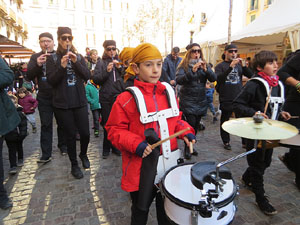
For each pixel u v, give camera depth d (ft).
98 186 9.69
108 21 151.12
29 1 130.00
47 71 9.81
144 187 4.48
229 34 23.04
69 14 140.67
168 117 5.03
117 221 7.50
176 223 4.17
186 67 12.15
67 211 8.04
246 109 7.56
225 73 12.43
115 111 4.97
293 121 8.82
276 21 20.83
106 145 12.65
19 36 94.27
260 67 7.64
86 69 10.12
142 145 4.48
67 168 11.48
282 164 11.35
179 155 5.34
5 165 12.02
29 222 7.52
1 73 7.85
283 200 8.41
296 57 8.46
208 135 16.53
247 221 7.34
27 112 17.85
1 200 8.28
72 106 9.97
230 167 11.10
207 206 3.76
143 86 4.91
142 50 4.83
